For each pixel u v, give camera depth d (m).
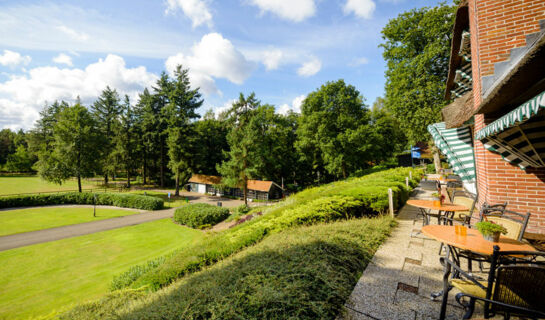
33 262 16.41
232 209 29.73
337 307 3.45
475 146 7.40
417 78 22.03
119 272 14.55
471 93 8.75
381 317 3.24
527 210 5.22
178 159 48.41
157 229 24.80
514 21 5.72
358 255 5.11
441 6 21.50
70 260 16.69
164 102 59.25
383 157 45.94
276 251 5.36
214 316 3.18
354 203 8.66
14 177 71.50
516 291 2.39
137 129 58.22
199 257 7.69
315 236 6.12
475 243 3.28
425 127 22.38
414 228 7.30
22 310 10.65
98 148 47.41
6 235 22.86
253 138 37.41
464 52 8.22
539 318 2.31
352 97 38.44
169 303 3.90
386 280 4.20
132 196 36.72
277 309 3.18
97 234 23.06
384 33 24.70
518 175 5.36
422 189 15.31
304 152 45.78
